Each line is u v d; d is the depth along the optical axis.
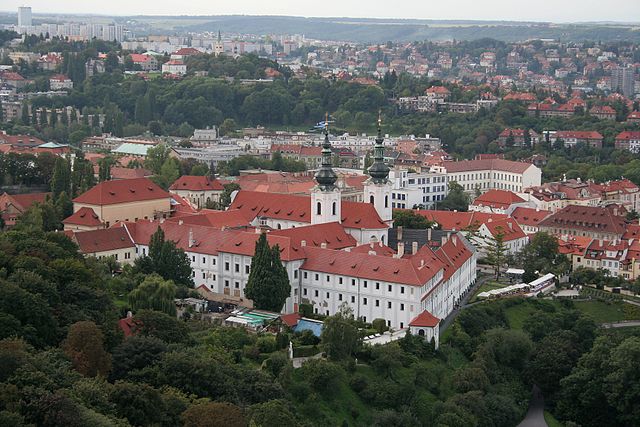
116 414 195.38
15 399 179.12
